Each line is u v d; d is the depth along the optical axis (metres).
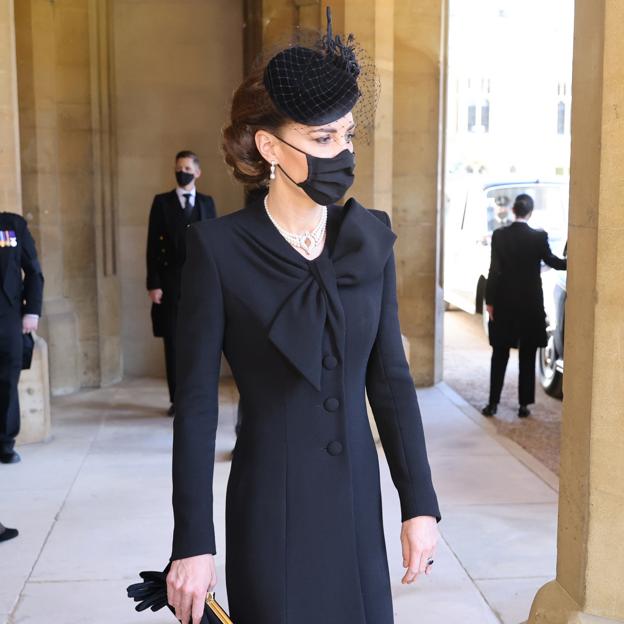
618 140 2.22
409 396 1.75
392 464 1.76
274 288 1.67
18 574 3.71
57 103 7.15
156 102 7.77
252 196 1.83
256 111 1.66
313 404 1.67
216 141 7.82
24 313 5.24
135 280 7.89
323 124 1.62
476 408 7.02
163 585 1.70
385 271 1.77
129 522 4.33
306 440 1.66
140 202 7.83
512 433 6.23
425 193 7.26
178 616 1.64
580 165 2.37
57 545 4.03
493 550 3.99
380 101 6.06
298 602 1.64
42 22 6.95
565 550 2.54
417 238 7.31
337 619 1.65
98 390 7.40
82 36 7.12
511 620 3.32
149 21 7.71
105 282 7.53
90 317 7.42
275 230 1.70
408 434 1.74
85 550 3.97
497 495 4.76
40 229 7.08
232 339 1.70
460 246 11.18
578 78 2.37
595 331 2.31
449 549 4.00
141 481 4.97
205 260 1.68
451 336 10.58
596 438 2.35
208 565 1.62
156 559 3.88
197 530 1.62
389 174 6.26
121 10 7.68
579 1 2.35
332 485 1.66
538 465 5.33
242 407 1.73
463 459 5.44
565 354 2.51
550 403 7.27
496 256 6.57
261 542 1.65
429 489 1.74
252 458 1.68
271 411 1.68
